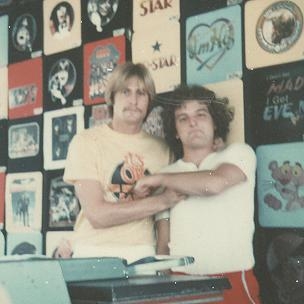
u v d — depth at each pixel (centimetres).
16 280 119
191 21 229
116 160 233
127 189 229
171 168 224
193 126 221
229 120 216
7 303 115
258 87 210
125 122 236
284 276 199
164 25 237
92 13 262
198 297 140
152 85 236
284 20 204
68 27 271
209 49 223
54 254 265
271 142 206
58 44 275
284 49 204
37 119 281
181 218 216
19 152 286
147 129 234
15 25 293
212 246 209
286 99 203
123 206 221
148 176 218
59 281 125
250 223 205
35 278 122
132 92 238
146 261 158
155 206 218
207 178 205
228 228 207
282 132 204
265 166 207
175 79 231
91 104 259
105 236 229
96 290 124
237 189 206
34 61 284
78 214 258
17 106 289
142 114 235
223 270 207
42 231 272
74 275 133
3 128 294
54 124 273
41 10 283
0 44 297
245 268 204
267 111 208
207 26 224
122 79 240
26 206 280
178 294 134
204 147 218
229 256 206
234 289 203
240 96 214
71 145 241
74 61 268
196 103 222
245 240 205
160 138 230
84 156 236
